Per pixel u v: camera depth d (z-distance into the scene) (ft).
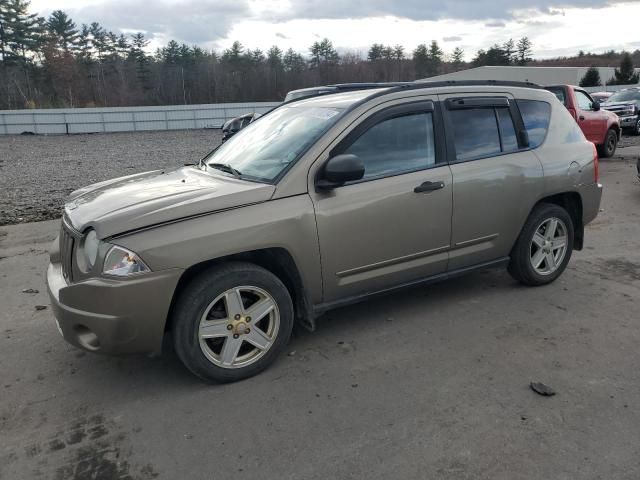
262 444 9.46
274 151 12.99
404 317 14.61
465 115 14.37
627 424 9.72
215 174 13.37
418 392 10.93
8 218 29.07
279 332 11.87
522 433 9.53
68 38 262.67
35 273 19.30
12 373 12.23
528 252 15.84
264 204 11.43
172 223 10.62
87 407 10.81
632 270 18.08
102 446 9.56
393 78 294.25
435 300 15.76
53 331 14.42
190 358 10.95
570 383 11.11
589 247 20.94
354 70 288.92
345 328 14.03
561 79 177.58
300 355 12.66
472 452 9.08
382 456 9.05
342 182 11.69
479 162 14.28
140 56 265.34
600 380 11.21
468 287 16.75
